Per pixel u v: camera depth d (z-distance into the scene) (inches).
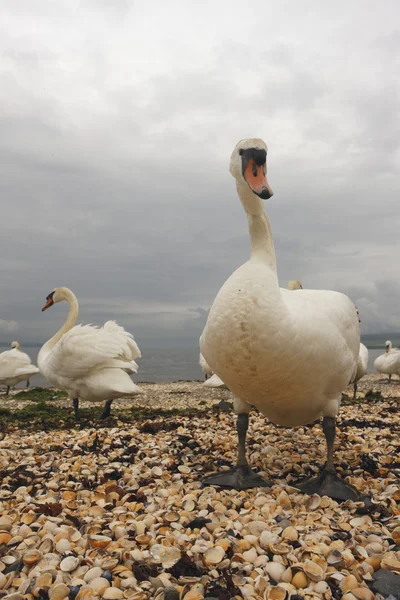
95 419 83.7
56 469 48.5
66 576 27.3
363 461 49.8
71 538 31.6
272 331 35.5
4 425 77.1
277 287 37.2
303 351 36.8
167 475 46.3
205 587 26.5
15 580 27.3
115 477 45.8
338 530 33.1
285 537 31.2
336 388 41.9
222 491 42.0
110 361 78.2
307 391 39.6
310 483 43.6
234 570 27.8
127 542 30.6
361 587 26.3
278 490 41.7
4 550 30.3
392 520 35.3
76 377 79.1
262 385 38.1
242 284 36.4
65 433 67.9
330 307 42.9
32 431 72.6
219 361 38.0
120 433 64.4
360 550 30.0
